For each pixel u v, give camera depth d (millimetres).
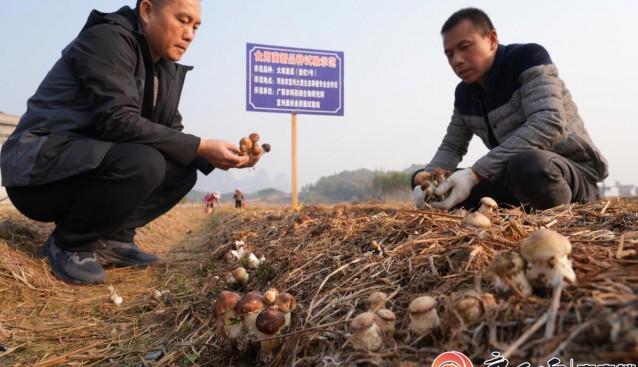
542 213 3291
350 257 2725
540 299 1434
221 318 2076
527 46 3836
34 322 2920
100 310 3160
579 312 1299
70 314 3094
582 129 4027
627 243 1980
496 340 1328
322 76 9562
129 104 3367
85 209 3561
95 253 4191
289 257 3180
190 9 3508
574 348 1149
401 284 2104
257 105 9109
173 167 4250
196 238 8789
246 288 3135
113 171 3436
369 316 1588
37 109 3488
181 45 3641
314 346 1832
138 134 3404
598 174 3992
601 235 2232
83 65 3314
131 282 3939
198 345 2322
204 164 4473
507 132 4070
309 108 9430
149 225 8492
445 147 4801
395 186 78625
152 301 3248
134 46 3496
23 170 3291
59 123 3434
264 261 3252
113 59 3324
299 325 2070
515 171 3617
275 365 1865
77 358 2371
